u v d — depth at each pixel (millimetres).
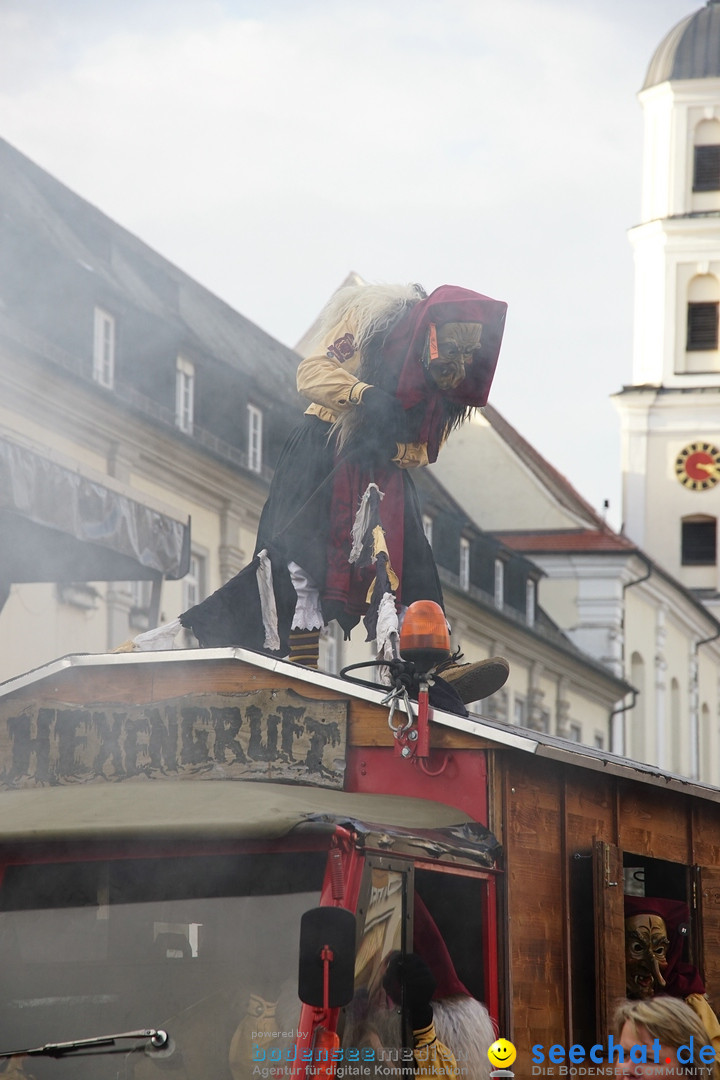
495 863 7172
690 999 8516
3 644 32969
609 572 69312
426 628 7523
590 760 7676
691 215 78188
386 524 8391
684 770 77875
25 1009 6879
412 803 7203
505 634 59625
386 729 7473
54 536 12953
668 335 78688
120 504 13328
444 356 8344
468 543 58812
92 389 35562
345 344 8555
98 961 6844
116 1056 6668
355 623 8648
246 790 6770
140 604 38156
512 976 7125
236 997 6609
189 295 49844
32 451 12156
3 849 6855
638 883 9453
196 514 41281
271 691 7625
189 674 7738
